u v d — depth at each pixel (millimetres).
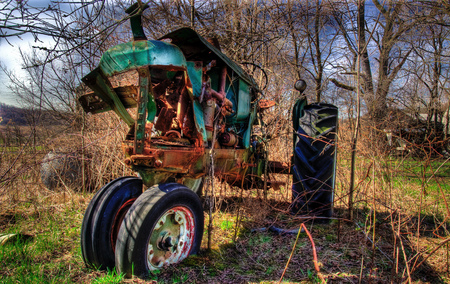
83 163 4508
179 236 2357
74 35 2115
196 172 2627
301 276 2209
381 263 2416
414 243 2754
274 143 5211
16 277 2129
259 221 3338
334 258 2502
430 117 6645
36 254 2545
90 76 2354
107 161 4699
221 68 3139
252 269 2320
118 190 2367
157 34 5559
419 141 5016
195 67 2578
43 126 5258
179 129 2723
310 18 6145
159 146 2258
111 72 2230
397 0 5398
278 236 2996
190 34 2699
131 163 2260
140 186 2531
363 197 3547
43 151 4648
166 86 2754
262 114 4875
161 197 2072
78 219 3484
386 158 3240
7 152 4414
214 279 2139
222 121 3090
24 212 3732
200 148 2529
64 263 2398
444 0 5297
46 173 4465
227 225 3262
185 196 2264
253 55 6426
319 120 3402
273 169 4168
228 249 2660
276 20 5953
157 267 2158
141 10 1894
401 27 6434
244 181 3912
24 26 1753
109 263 2250
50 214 3568
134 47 2084
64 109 5609
